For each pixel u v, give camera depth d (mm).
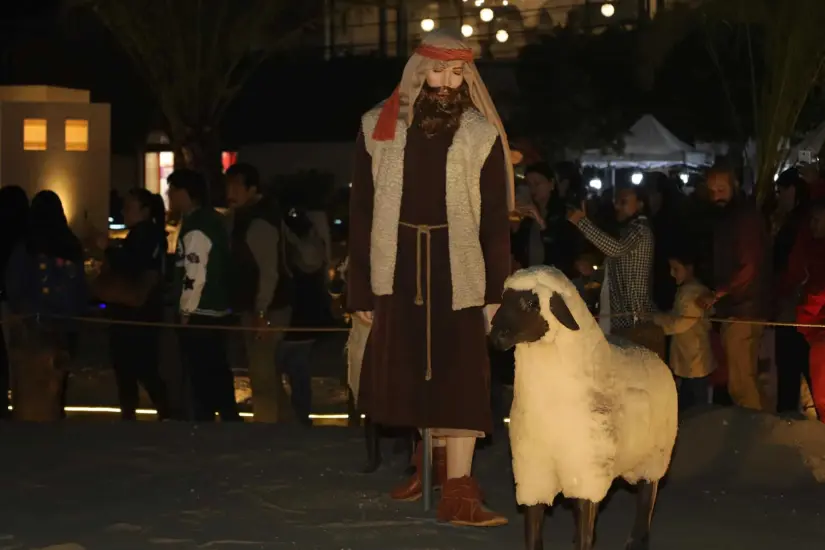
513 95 33844
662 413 6098
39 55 32531
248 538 6809
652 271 10492
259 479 8211
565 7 34781
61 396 11188
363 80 34344
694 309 10727
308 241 11555
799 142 29578
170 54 25094
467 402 6848
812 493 7957
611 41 33281
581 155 32969
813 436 8539
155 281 11352
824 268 10250
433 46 6750
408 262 6855
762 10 26812
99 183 19844
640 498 6324
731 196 11133
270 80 34281
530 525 5840
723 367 11117
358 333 8102
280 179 31000
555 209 10078
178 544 6688
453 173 6766
